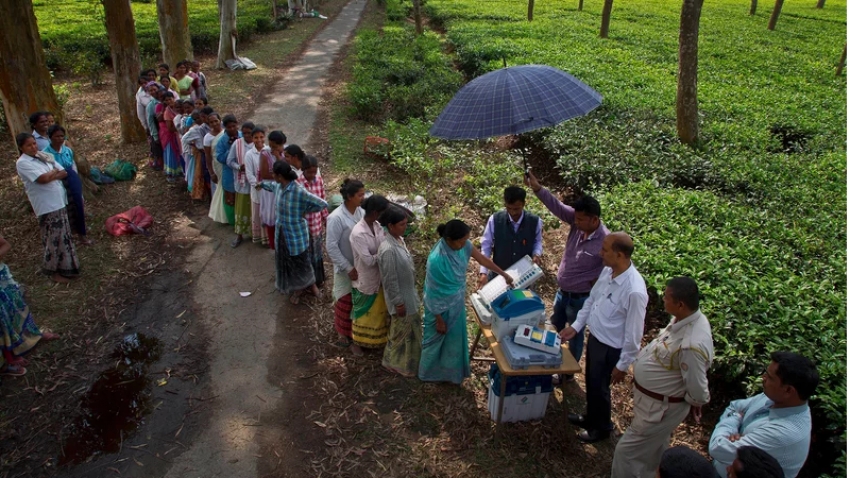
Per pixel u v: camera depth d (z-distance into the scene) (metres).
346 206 5.26
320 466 4.30
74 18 25.83
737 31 28.91
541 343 4.18
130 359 5.41
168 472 4.23
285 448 4.46
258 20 24.06
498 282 4.73
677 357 3.50
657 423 3.69
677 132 11.08
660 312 6.05
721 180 9.07
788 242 7.05
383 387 5.10
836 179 9.54
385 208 4.75
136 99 10.16
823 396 4.26
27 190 6.18
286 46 22.03
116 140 11.57
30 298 6.20
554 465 4.36
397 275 4.71
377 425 4.69
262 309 6.24
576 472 4.31
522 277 4.66
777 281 5.89
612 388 5.22
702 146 10.74
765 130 12.03
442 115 4.44
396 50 19.02
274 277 6.87
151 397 4.95
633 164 9.45
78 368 5.26
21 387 4.99
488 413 4.84
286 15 27.75
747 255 6.42
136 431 4.59
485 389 5.11
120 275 6.77
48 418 4.68
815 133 12.58
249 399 4.96
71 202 7.16
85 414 4.75
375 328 5.29
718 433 3.29
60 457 4.33
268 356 5.51
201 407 4.86
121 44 10.67
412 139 10.47
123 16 10.52
